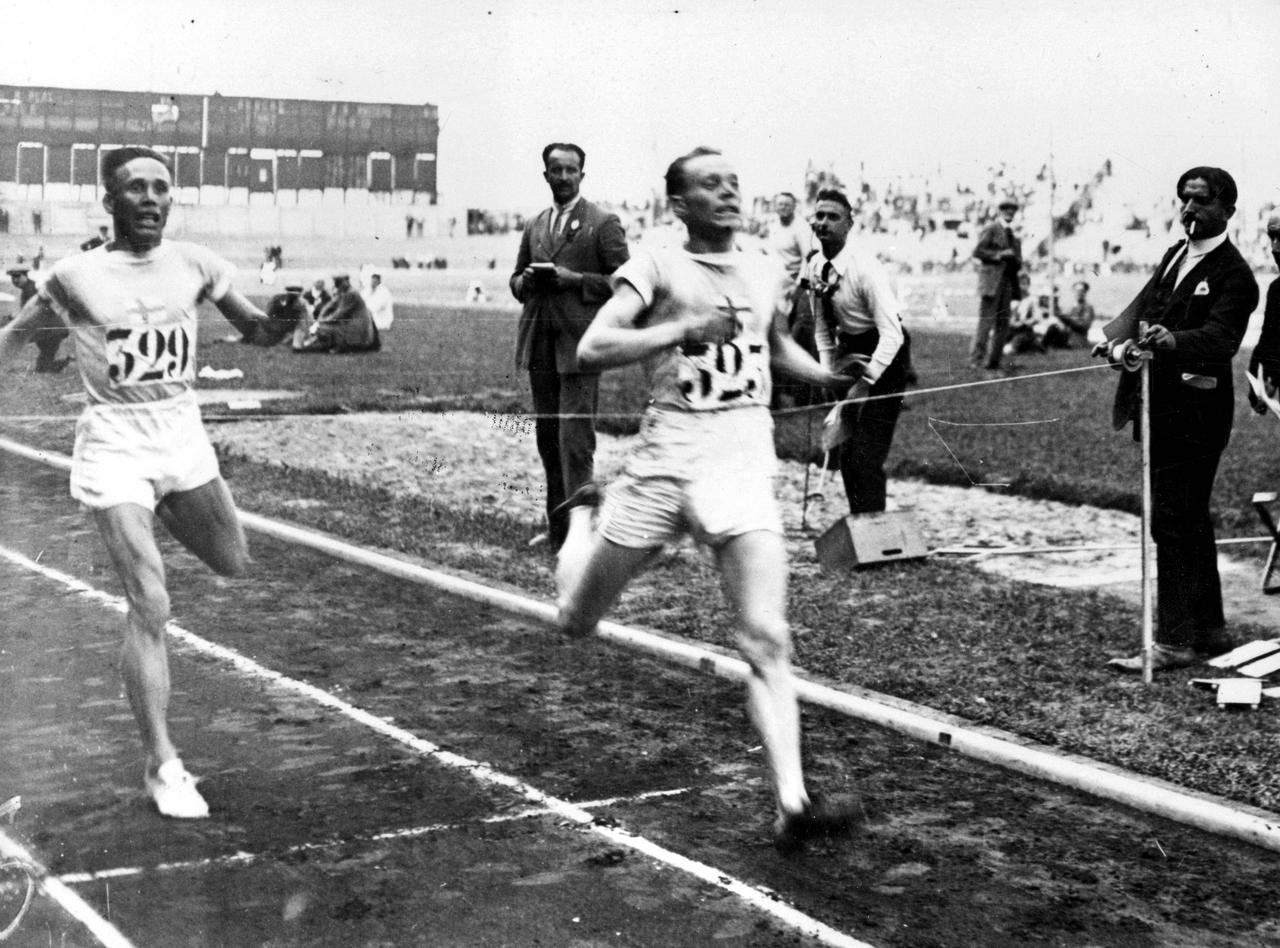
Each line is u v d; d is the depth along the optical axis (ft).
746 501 13.12
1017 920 11.71
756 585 12.95
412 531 24.94
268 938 11.09
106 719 15.16
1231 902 12.12
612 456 28.43
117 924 11.23
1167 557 18.79
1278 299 21.70
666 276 13.23
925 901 12.06
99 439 13.76
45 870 11.98
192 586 21.50
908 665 18.90
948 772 15.37
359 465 28.17
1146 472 18.37
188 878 12.14
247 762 14.96
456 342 27.99
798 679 18.35
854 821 12.42
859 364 24.47
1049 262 41.19
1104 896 12.21
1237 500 28.30
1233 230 40.60
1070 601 22.04
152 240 14.16
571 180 24.43
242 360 28.12
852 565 24.11
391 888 12.08
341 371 27.99
